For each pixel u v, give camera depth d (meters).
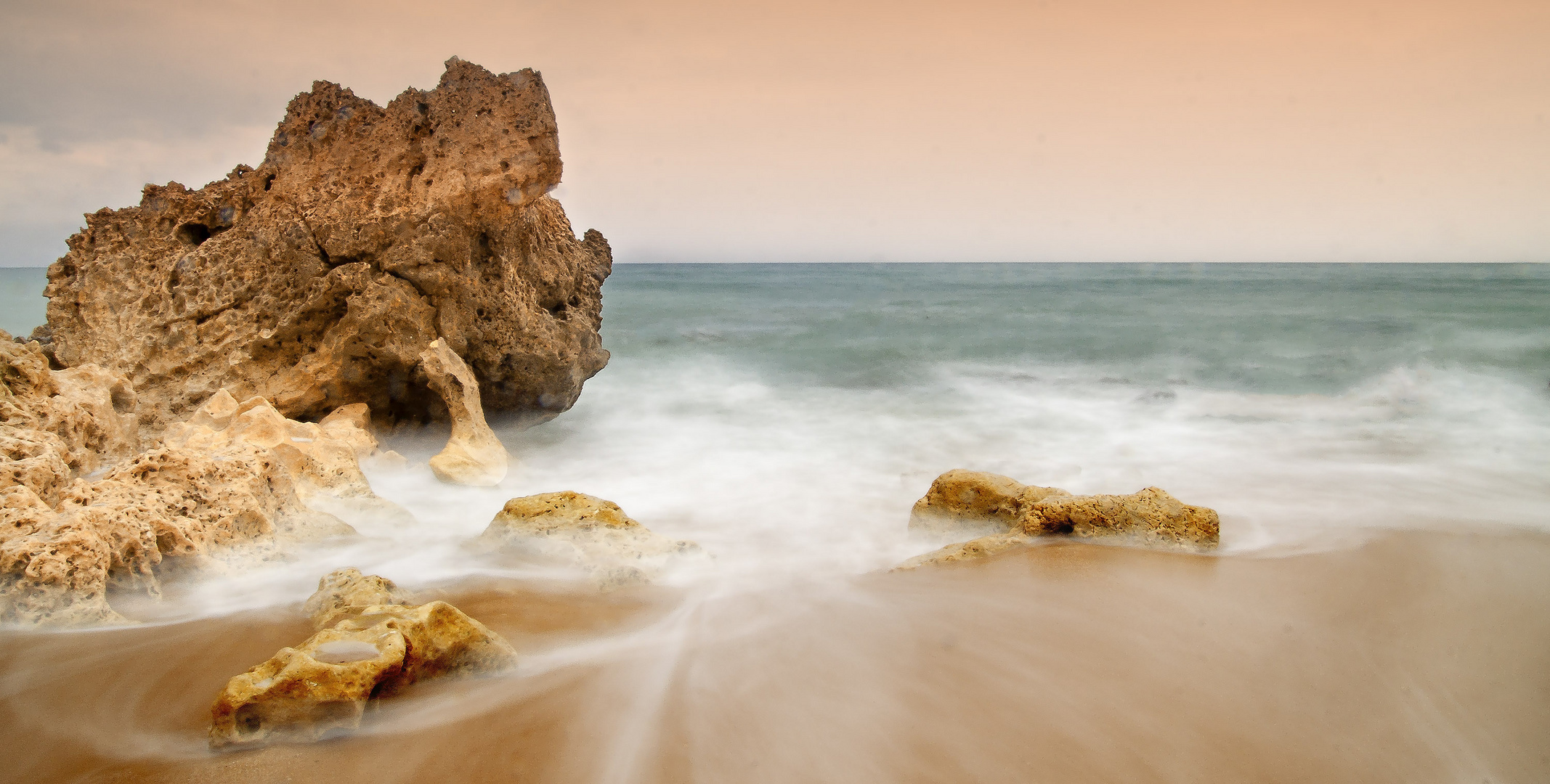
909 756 3.39
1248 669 4.12
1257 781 3.28
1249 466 9.31
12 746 3.33
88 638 4.17
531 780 3.21
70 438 6.45
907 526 7.04
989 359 18.55
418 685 3.82
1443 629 4.60
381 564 5.67
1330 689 3.97
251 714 3.34
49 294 9.32
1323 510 7.31
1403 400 13.38
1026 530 6.00
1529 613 4.84
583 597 5.11
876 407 13.58
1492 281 49.12
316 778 3.17
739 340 21.50
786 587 5.36
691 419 12.55
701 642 4.44
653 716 3.68
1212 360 17.91
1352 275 64.31
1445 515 7.02
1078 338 21.30
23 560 4.29
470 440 8.37
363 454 8.02
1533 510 7.21
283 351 8.99
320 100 9.16
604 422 12.26
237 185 9.27
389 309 8.59
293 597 4.96
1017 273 78.19
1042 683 3.98
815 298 37.47
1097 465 9.50
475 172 8.62
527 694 3.85
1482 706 3.87
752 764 3.33
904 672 4.09
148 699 3.69
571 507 6.00
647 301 35.41
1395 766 3.41
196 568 4.93
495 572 5.54
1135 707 3.78
